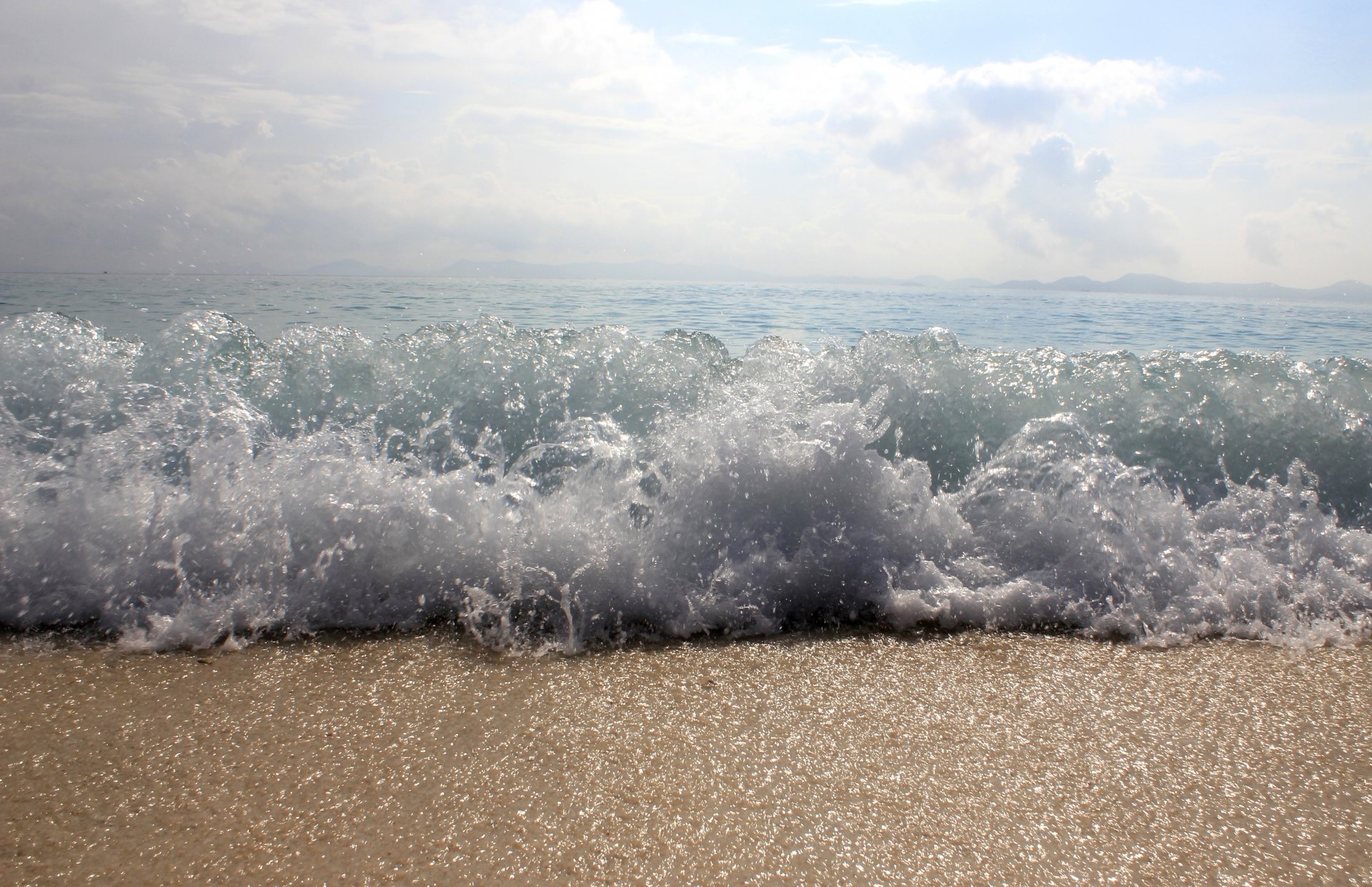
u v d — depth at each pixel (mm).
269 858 1205
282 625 1999
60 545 2092
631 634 2023
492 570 2129
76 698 1667
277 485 2217
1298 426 2869
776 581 2182
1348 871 1249
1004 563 2297
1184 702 1765
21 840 1235
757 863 1221
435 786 1392
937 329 3264
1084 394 2959
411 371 2992
